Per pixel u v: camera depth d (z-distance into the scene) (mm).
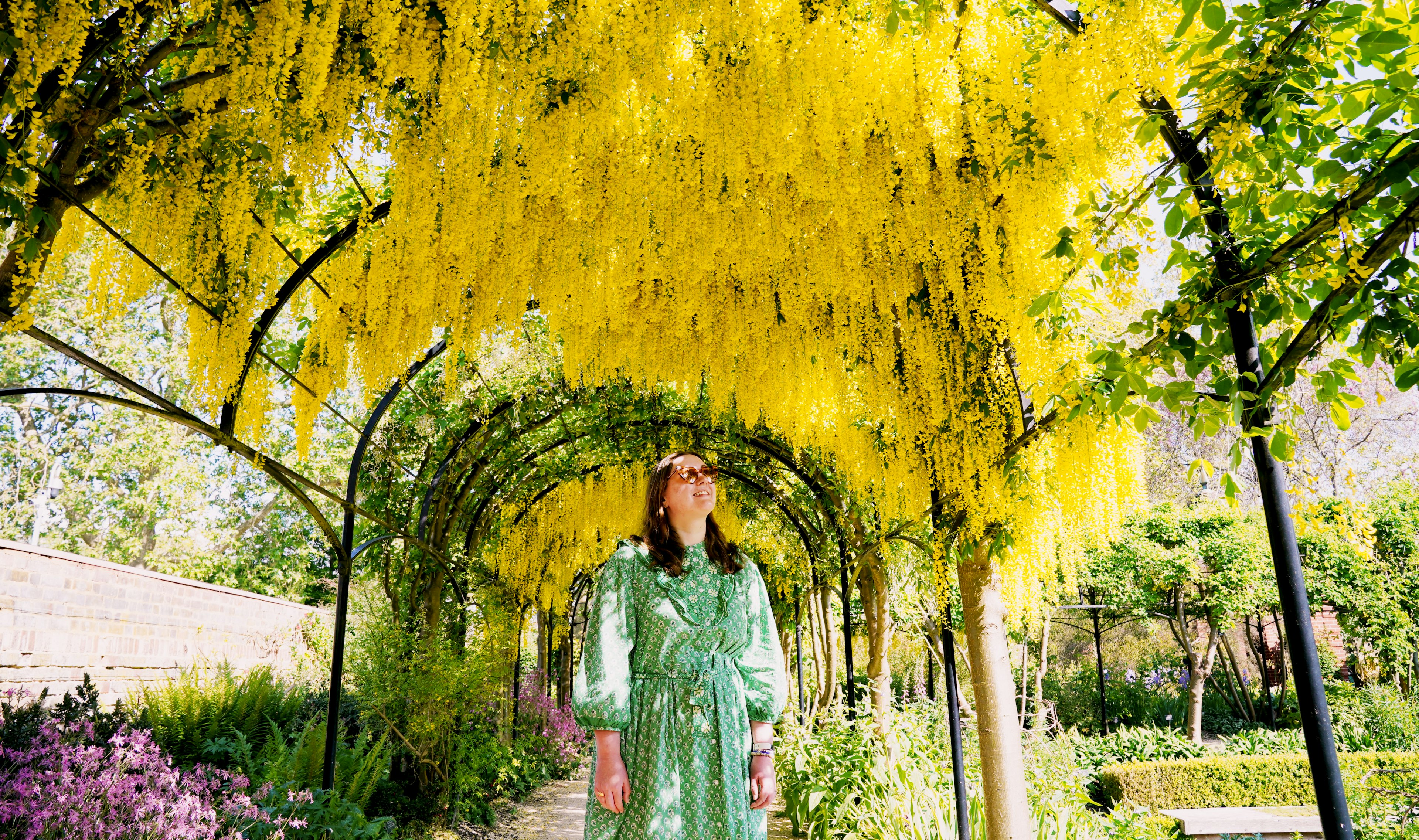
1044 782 4637
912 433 3178
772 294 3373
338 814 3861
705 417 5875
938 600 3416
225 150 2480
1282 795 6676
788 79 2455
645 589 1618
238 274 2785
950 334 3092
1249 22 1700
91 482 13430
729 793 1534
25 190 2064
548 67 2404
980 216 2746
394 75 2369
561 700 10773
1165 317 2012
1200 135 1897
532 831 5898
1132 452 3148
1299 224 2006
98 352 12086
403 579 6590
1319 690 1781
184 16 2201
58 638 5352
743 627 1655
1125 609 9789
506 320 3158
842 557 5902
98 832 2564
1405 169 1561
